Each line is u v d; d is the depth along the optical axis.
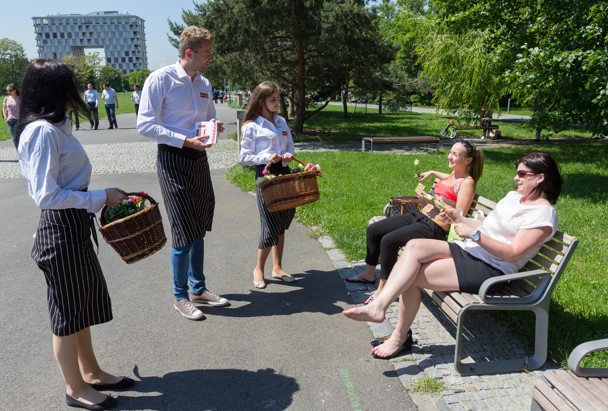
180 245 3.75
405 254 3.17
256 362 3.27
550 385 2.25
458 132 21.42
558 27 9.95
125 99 58.47
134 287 4.50
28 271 4.92
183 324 3.79
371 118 30.56
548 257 3.07
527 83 9.38
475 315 3.79
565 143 16.83
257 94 4.14
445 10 12.88
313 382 3.04
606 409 2.01
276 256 4.62
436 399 2.83
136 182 9.74
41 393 2.93
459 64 14.89
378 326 3.71
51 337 3.61
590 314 3.67
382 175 9.63
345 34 15.67
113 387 2.98
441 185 4.28
